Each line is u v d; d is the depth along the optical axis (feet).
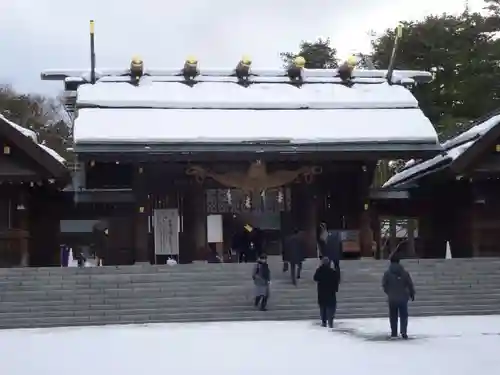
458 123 170.30
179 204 111.45
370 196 115.34
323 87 122.62
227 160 106.63
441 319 72.79
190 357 47.85
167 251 109.40
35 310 75.41
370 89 122.52
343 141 106.01
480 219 110.32
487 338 55.42
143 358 47.80
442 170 112.37
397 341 54.19
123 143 101.40
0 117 99.14
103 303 77.36
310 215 112.98
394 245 144.05
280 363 44.27
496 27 181.68
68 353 51.39
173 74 121.70
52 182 107.04
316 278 66.69
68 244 116.47
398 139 106.93
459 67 180.45
